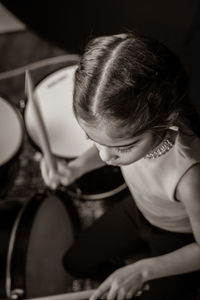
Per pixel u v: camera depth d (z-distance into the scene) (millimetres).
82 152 1385
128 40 743
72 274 1510
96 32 1845
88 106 732
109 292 1072
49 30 1832
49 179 1279
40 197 1400
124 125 738
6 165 1349
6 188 1543
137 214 1253
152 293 1297
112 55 727
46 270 1472
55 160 1302
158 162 900
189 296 1521
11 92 1976
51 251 1498
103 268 1524
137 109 728
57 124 1443
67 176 1257
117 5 1769
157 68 733
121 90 713
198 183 880
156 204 1061
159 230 1204
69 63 2012
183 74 794
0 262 1438
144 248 1521
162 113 765
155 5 1785
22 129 1420
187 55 1951
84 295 1265
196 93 1875
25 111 1461
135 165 962
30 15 1758
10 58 2041
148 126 761
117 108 718
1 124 1422
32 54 2053
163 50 759
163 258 1056
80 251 1435
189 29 1882
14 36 2068
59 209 1521
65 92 1497
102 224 1399
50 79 1524
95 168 1328
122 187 1485
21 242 1305
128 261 1541
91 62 732
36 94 1493
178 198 945
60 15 1766
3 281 1450
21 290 1312
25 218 1327
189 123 885
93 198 1516
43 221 1407
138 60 725
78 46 1908
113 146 783
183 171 875
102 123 741
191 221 964
